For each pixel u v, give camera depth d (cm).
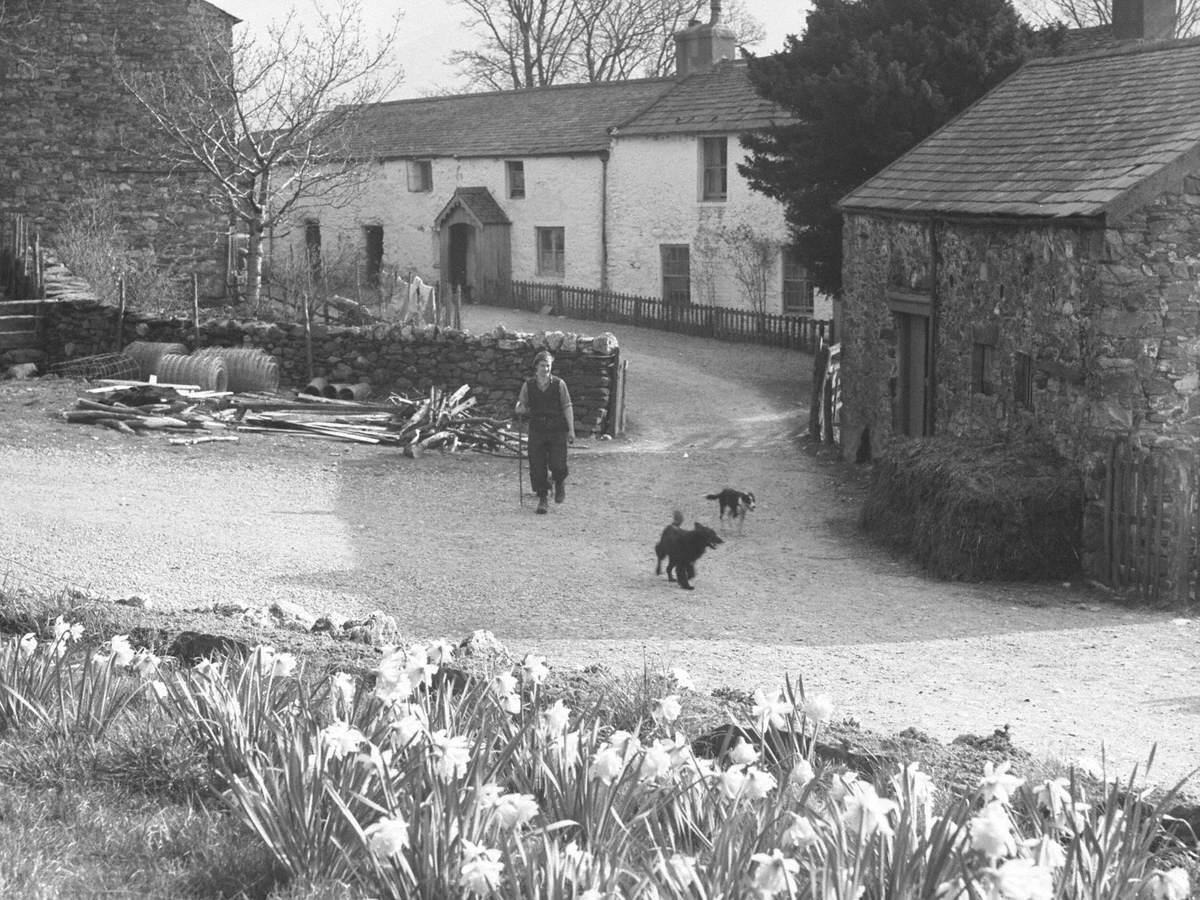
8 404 2097
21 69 3011
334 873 450
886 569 1392
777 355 3294
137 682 685
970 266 1648
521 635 1091
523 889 409
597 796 468
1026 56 2492
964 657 1059
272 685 606
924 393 1808
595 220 4059
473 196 4356
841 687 953
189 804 521
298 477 1773
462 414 2102
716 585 1295
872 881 403
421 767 470
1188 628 1177
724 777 458
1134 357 1339
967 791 524
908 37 2489
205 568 1276
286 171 4750
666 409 2498
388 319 2783
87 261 2806
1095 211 1313
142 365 2323
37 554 1281
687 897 395
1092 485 1347
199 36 3028
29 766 565
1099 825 469
